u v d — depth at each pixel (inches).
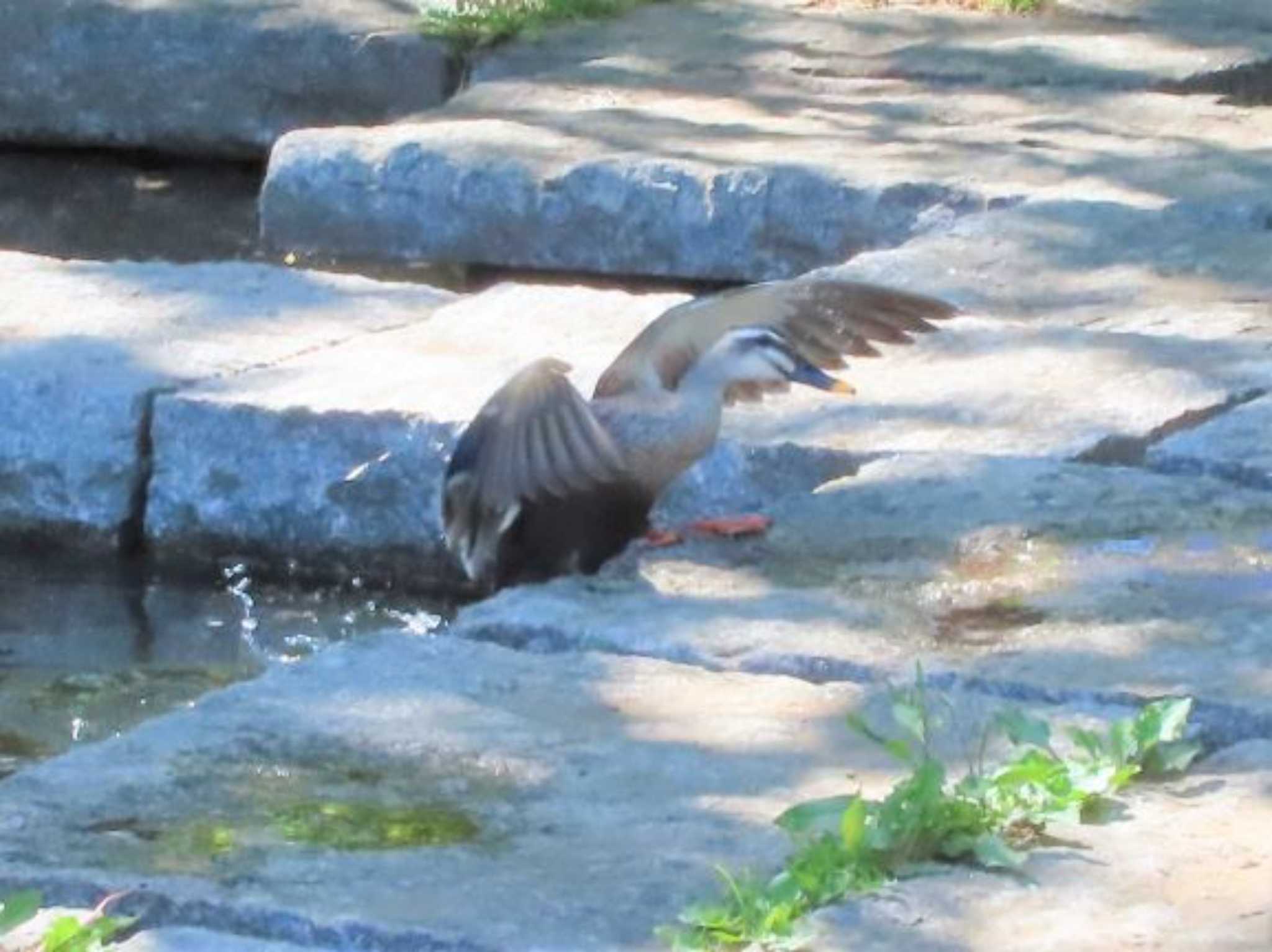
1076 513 408.8
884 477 425.7
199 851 304.7
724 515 445.4
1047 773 313.1
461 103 727.1
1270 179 630.5
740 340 391.5
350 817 314.2
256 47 769.6
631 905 291.1
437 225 672.4
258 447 491.2
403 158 674.8
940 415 458.3
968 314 515.5
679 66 757.9
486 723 340.8
